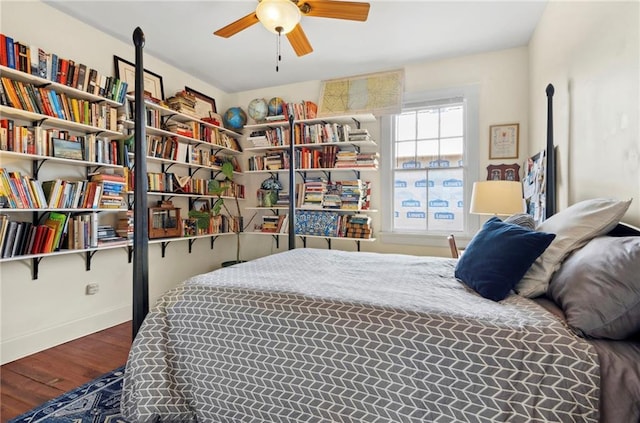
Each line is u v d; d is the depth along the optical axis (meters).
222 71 3.76
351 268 1.94
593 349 0.93
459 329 1.05
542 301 1.28
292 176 3.06
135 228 1.59
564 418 0.90
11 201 2.14
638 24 1.26
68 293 2.65
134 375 1.37
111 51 2.96
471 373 1.00
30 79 2.26
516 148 3.23
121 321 3.04
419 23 2.78
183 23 2.76
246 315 1.32
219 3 2.49
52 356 2.34
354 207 3.63
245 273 1.74
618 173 1.44
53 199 2.36
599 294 0.98
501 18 2.71
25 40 2.36
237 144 4.41
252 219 4.42
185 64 3.56
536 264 1.36
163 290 3.53
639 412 0.83
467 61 3.40
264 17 2.07
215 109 4.21
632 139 1.32
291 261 2.14
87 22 2.73
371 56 3.39
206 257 4.12
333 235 3.71
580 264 1.13
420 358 1.06
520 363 0.96
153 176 3.21
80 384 1.95
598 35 1.64
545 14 2.56
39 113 2.29
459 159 3.52
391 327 1.11
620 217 1.25
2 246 2.12
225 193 4.12
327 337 1.18
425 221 3.66
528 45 3.16
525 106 3.20
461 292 1.41
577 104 1.93
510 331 1.00
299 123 3.93
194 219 3.72
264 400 1.25
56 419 1.61
